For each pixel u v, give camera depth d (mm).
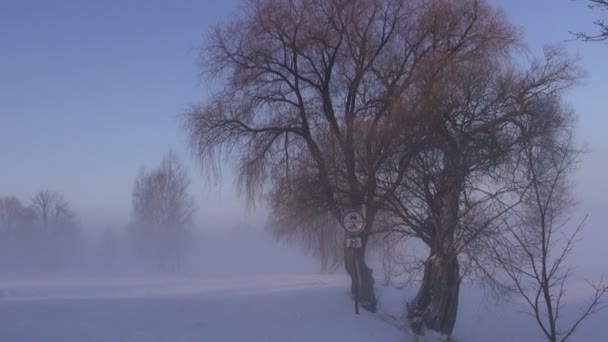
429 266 18891
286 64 20719
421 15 19906
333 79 20688
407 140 17328
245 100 20906
